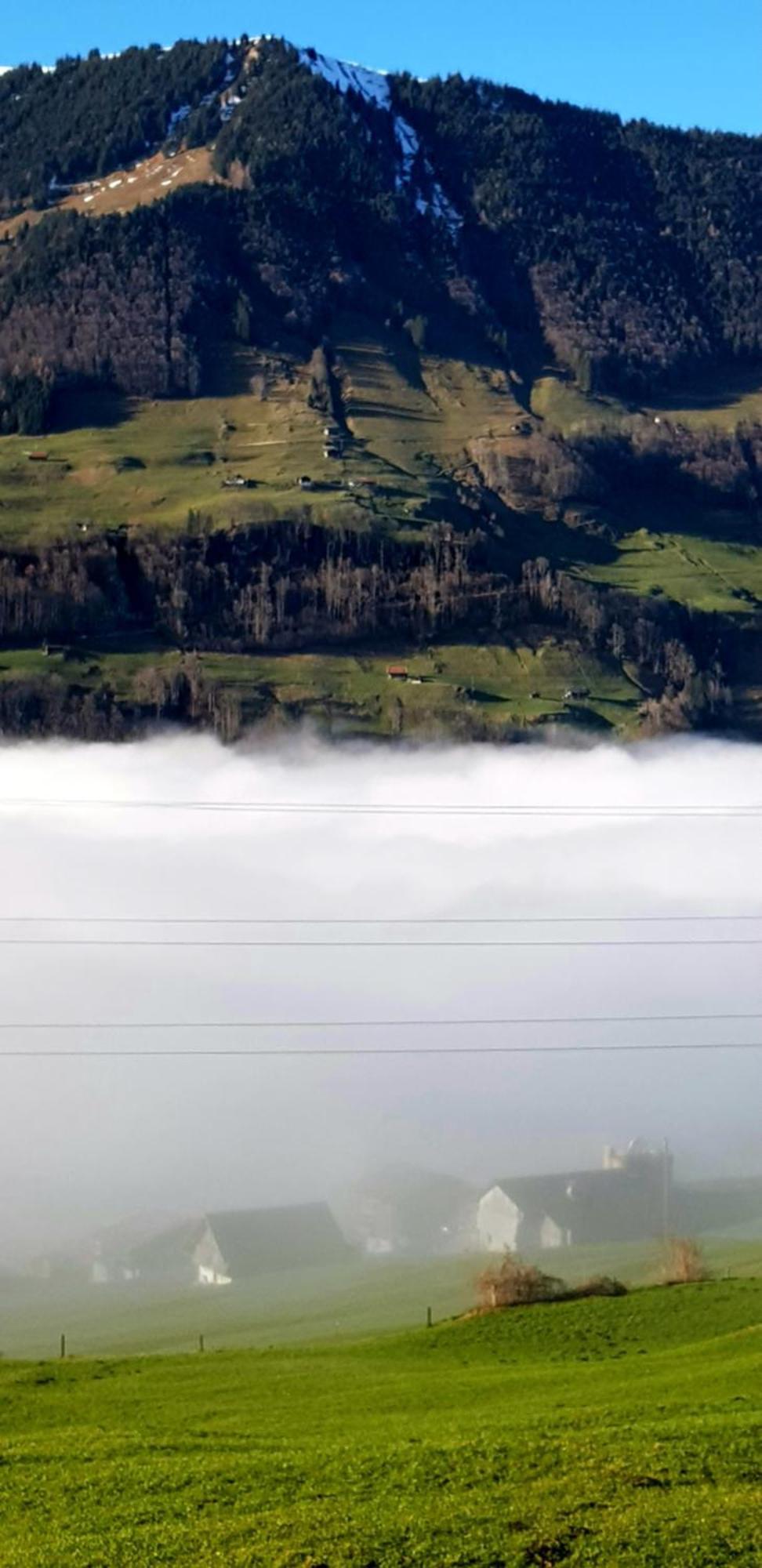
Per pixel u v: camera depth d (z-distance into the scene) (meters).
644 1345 83.56
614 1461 56.94
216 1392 76.12
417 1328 96.69
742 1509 52.16
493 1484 55.56
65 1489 57.41
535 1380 75.50
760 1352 77.50
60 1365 83.94
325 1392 75.38
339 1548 50.66
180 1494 56.31
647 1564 49.03
